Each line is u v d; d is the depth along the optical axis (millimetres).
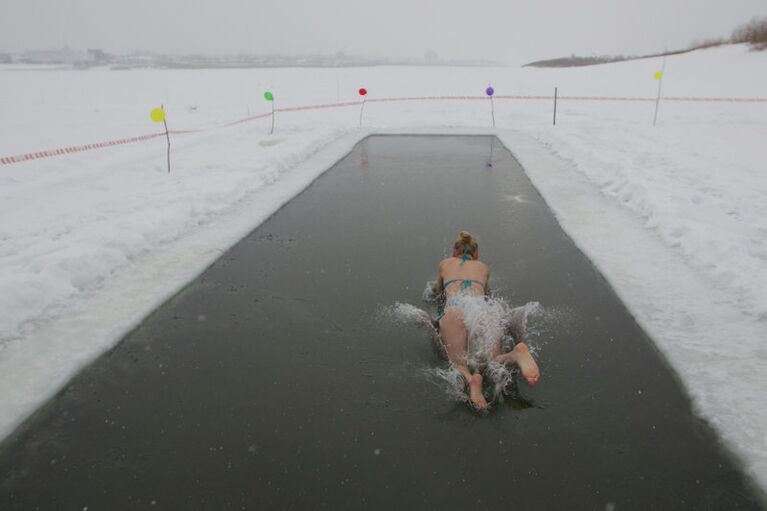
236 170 9391
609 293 4570
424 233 6230
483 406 3070
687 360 3537
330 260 5445
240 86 31844
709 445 2807
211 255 5609
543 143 12273
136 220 6305
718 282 4695
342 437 2918
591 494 2533
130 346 3877
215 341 3934
